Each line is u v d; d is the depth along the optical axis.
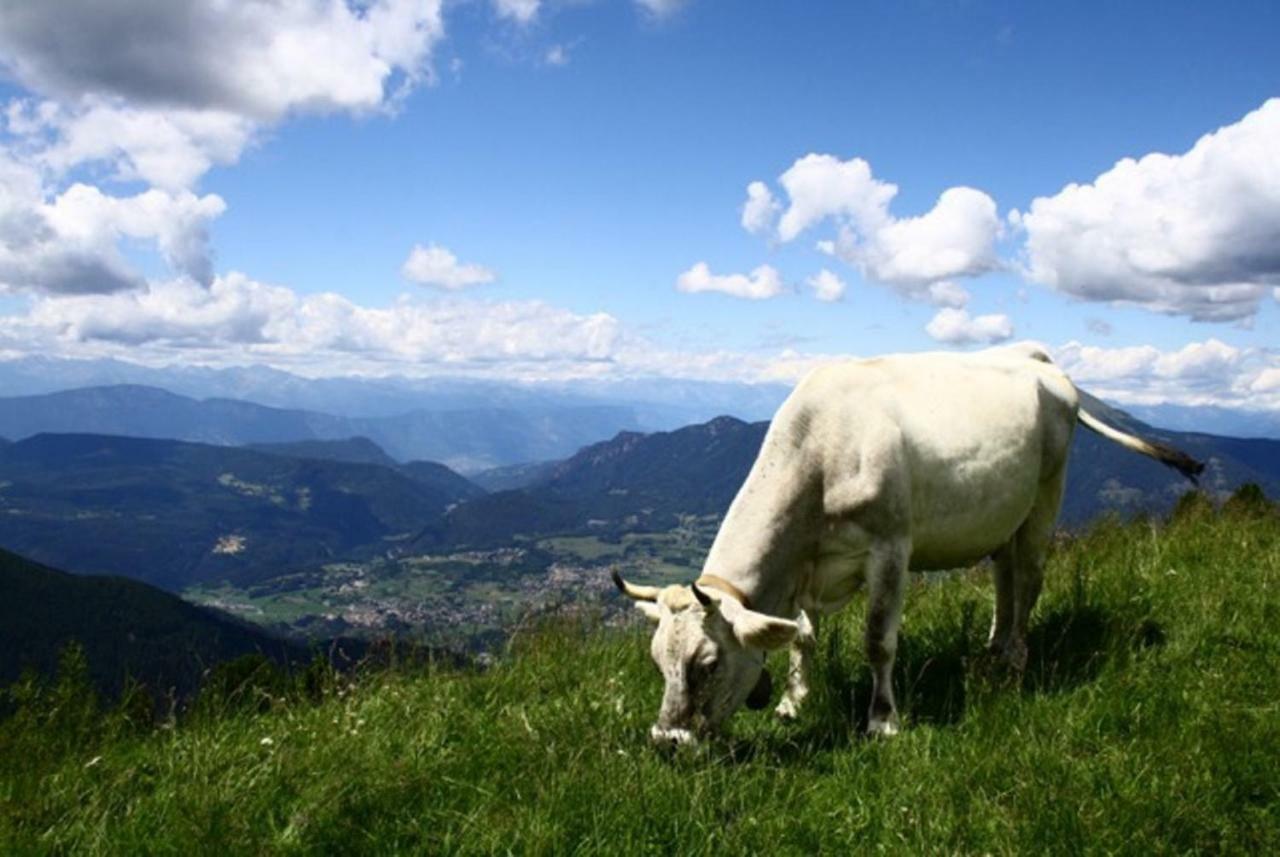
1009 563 8.58
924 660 7.87
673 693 6.14
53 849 4.91
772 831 5.04
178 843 4.90
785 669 8.02
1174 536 11.38
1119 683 6.46
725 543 7.07
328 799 5.21
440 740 6.38
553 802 5.12
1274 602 7.91
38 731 6.34
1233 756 5.27
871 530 7.07
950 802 5.20
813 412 7.22
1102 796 5.07
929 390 7.67
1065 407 8.68
